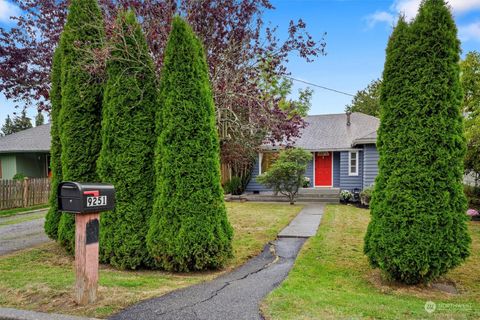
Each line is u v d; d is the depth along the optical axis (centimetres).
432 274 421
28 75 984
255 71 761
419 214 414
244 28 725
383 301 358
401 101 433
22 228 864
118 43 511
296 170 1307
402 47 439
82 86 547
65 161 548
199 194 472
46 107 997
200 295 361
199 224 468
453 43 422
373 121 1764
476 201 1184
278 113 782
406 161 425
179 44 484
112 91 502
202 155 479
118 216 493
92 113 552
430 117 416
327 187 1617
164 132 477
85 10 566
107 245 495
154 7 665
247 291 379
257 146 903
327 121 1848
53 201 631
